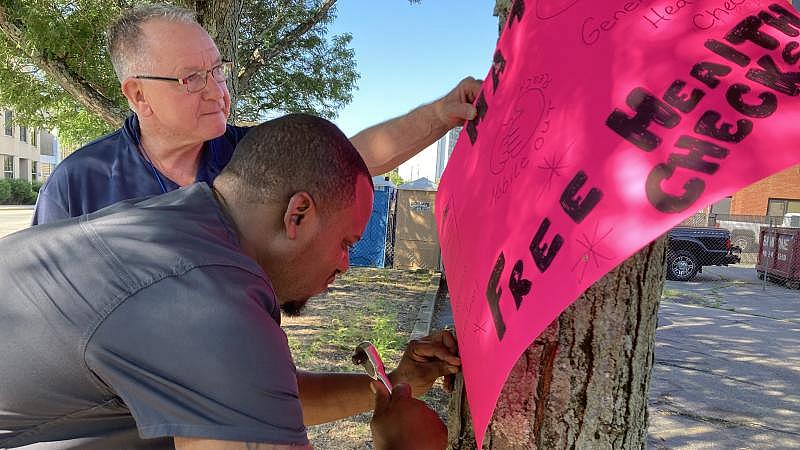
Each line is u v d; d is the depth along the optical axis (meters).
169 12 1.93
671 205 0.85
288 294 1.19
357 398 1.67
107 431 1.00
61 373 0.94
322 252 1.14
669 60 0.96
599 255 0.89
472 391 1.18
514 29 1.39
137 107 1.94
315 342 5.87
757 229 18.25
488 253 1.19
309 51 11.34
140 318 0.90
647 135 0.92
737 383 5.57
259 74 10.93
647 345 1.35
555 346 1.32
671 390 5.30
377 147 1.86
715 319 8.92
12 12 6.61
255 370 0.87
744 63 0.90
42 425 0.99
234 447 0.84
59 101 9.88
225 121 2.06
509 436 1.36
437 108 1.74
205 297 0.90
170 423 0.87
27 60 8.35
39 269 1.00
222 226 1.07
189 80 1.90
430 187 12.66
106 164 1.95
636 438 1.37
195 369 0.86
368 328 6.62
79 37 6.83
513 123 1.25
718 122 0.87
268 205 1.08
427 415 1.32
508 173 1.20
